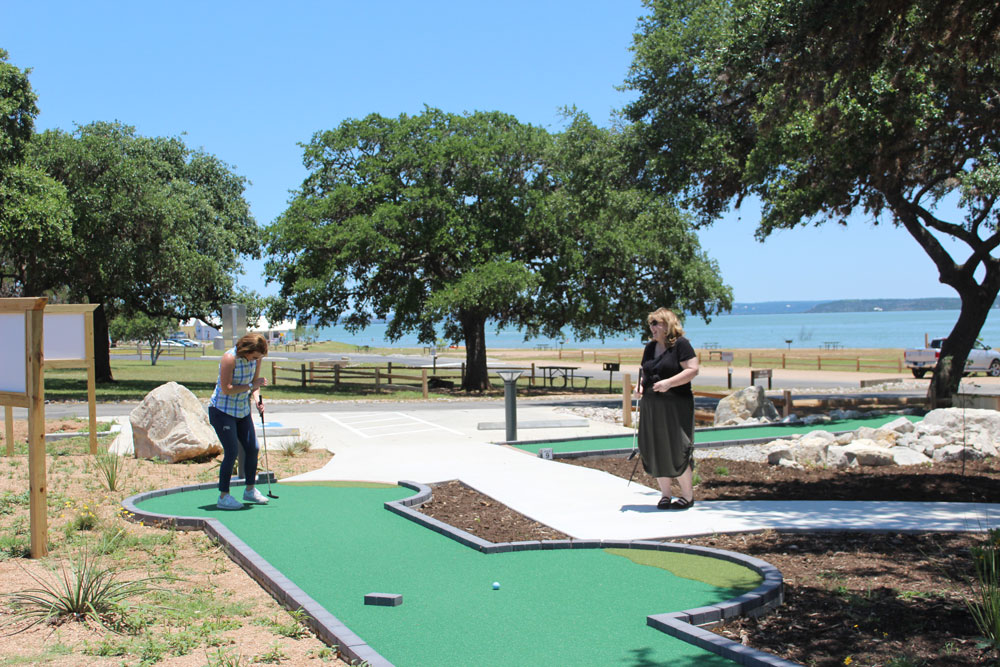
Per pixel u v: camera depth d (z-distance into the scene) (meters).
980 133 14.40
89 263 28.23
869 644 4.48
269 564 5.93
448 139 31.75
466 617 5.01
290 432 14.60
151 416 11.40
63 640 4.49
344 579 5.83
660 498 8.62
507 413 14.12
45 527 6.25
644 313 31.91
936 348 39.31
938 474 9.91
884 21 9.18
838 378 39.47
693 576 5.82
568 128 24.56
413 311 31.23
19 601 5.02
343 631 4.52
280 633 4.70
